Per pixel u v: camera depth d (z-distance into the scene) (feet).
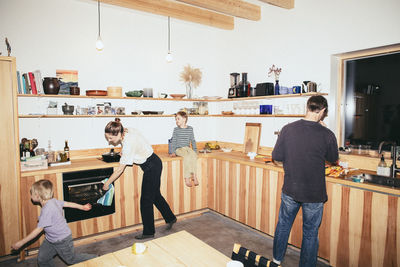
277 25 12.04
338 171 8.30
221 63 15.31
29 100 10.71
